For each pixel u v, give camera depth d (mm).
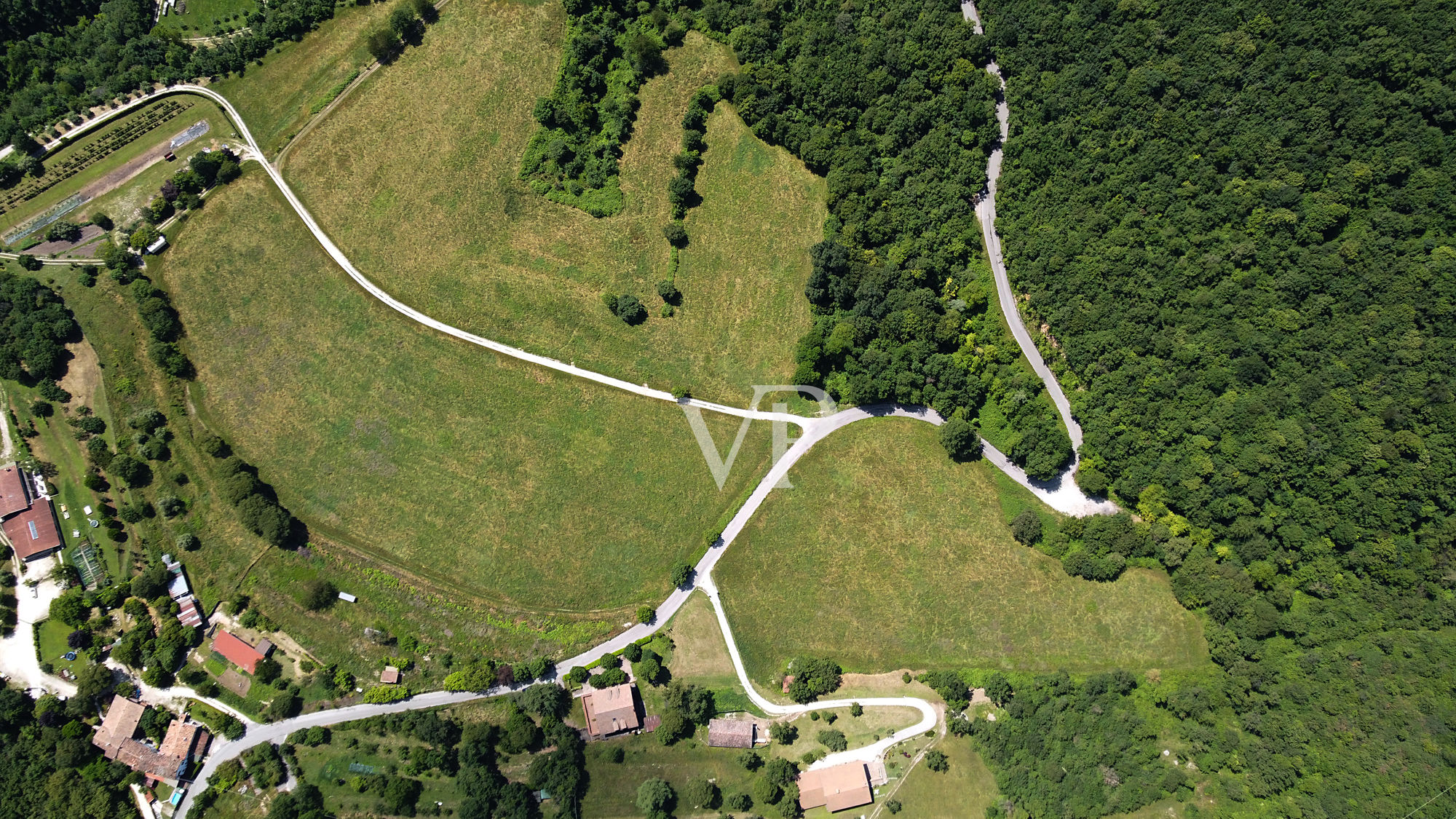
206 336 94125
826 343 96688
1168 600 94812
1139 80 92562
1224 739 87625
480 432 95562
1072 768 88312
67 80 95562
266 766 86500
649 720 91438
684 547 95312
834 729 91875
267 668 86938
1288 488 89000
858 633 94625
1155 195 93688
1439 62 81500
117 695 85938
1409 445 82188
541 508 94875
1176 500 92250
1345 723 84000
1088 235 95375
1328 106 86125
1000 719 92062
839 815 89875
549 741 89625
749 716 92188
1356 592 87188
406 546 93125
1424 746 80188
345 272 96562
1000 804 88438
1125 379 93312
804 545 96125
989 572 96000
